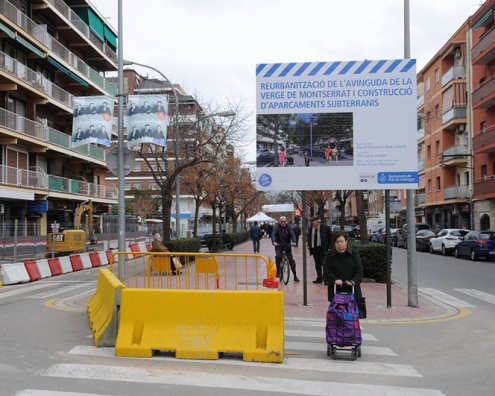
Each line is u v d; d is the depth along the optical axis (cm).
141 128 1341
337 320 662
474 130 3838
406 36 1079
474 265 2225
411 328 873
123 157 1321
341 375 593
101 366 614
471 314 1011
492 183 3425
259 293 663
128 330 673
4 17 2789
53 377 570
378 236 4188
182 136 2523
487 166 3625
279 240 1466
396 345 750
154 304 679
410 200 1078
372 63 1037
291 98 1048
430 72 4778
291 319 938
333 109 1041
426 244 3175
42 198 3244
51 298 1248
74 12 3844
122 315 683
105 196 4362
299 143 1045
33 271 1752
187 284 972
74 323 899
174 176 2192
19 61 3167
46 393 513
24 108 3244
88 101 1312
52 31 3619
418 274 1816
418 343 763
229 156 3609
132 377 571
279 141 1049
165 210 2189
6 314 999
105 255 2475
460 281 1606
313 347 729
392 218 5966
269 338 648
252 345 647
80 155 3788
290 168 1047
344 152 1039
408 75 1031
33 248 2394
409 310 1038
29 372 590
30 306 1109
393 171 1030
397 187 1030
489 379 582
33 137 3091
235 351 646
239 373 593
